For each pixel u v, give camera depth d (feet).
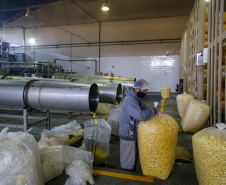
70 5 40.83
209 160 5.18
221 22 9.20
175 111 18.70
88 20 40.98
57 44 44.01
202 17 13.88
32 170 5.10
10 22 45.85
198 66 13.98
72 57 43.45
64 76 25.21
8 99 9.18
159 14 36.55
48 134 8.66
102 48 41.29
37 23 44.50
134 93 7.21
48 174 6.25
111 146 11.62
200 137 5.53
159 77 38.34
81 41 42.32
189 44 20.56
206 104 11.18
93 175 6.84
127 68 40.09
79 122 14.43
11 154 4.78
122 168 7.89
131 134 7.43
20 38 46.29
